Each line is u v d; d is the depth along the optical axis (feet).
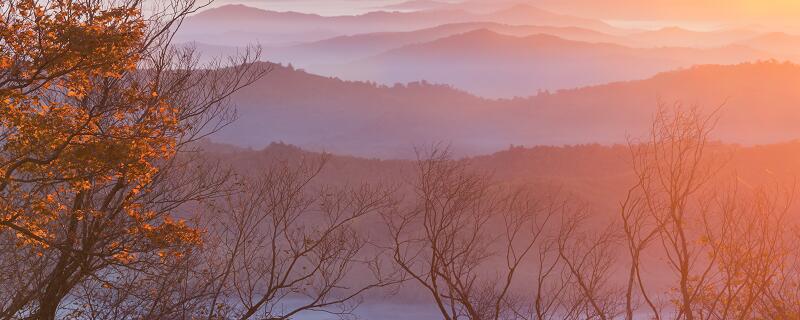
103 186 77.66
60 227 80.48
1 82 61.93
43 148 64.39
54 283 78.23
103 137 67.21
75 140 66.39
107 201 77.30
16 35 62.13
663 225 83.92
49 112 66.54
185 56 84.94
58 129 64.54
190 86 84.99
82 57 62.85
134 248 76.07
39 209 67.41
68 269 77.82
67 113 67.67
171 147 72.95
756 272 80.02
